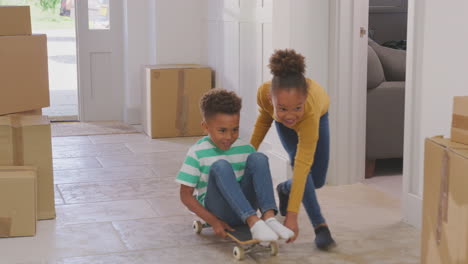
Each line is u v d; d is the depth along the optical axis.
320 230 2.38
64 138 4.77
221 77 4.77
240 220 2.38
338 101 3.34
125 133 4.99
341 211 2.90
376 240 2.49
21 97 2.86
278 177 3.54
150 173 3.67
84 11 5.37
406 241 2.48
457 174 1.64
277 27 3.51
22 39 2.83
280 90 2.02
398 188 3.36
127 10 5.25
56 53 10.12
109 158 4.08
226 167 2.23
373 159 3.61
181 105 4.81
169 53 5.19
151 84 4.72
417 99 2.65
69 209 2.93
